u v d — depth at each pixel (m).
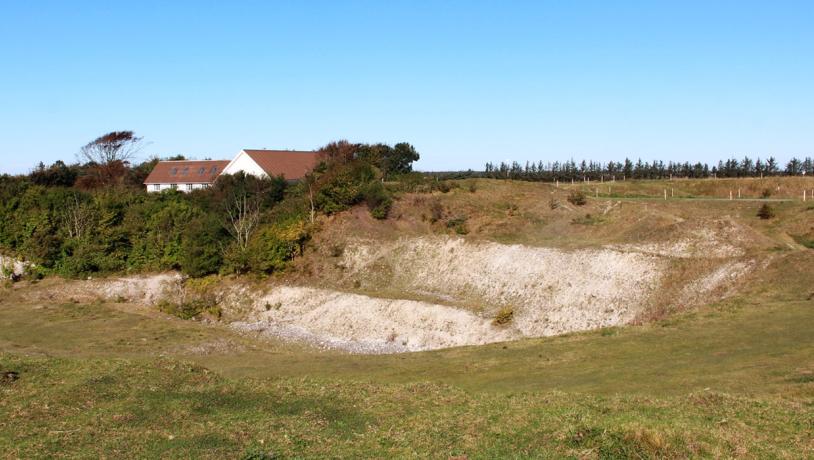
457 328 36.97
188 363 23.55
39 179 80.38
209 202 58.69
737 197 64.12
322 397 19.45
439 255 47.09
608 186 72.94
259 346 35.31
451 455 13.41
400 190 59.16
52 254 53.31
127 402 18.44
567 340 27.75
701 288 34.12
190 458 13.59
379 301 40.62
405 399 19.05
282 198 59.34
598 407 16.73
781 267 32.47
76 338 34.56
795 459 12.59
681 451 12.66
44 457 13.80
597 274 38.53
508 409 17.20
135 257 52.75
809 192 64.31
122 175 89.38
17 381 20.27
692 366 21.52
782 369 20.06
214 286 47.94
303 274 47.84
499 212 54.38
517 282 40.78
